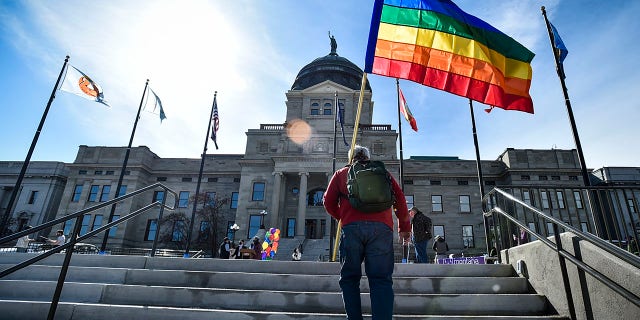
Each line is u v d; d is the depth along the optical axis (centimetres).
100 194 4419
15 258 561
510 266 540
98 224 4253
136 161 4519
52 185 4919
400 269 527
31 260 334
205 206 4250
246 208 4081
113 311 390
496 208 625
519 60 575
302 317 379
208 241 4003
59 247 367
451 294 443
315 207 4062
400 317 385
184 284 489
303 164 3978
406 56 590
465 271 531
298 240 3509
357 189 301
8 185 4956
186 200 4531
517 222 534
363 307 424
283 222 4006
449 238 4006
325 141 4131
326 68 5375
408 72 582
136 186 4431
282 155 4000
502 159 4306
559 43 988
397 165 4144
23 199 4856
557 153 4134
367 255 297
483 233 3994
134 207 4338
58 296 361
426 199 4191
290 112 4738
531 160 4103
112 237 4128
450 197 4191
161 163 4759
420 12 609
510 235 604
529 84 566
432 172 4269
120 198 502
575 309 392
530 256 492
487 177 4241
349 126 4291
